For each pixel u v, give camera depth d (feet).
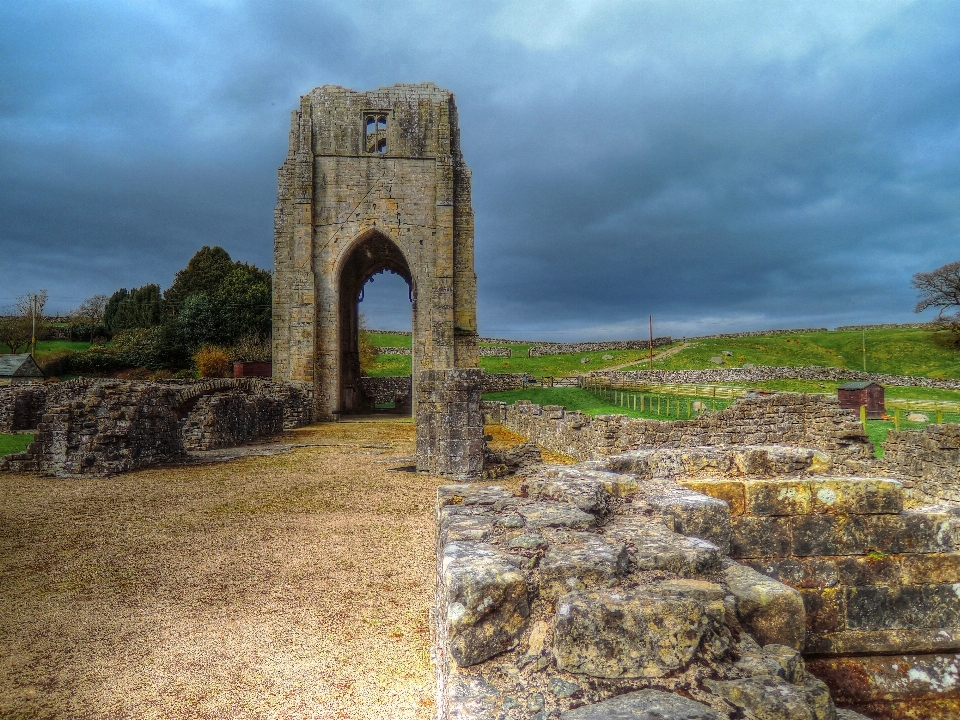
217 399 78.43
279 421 104.12
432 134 134.72
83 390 91.81
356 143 133.39
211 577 27.35
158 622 22.41
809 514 17.48
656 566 12.64
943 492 45.24
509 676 10.54
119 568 28.71
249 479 53.16
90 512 40.32
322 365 130.21
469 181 136.87
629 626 10.53
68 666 19.10
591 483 17.10
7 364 159.63
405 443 83.66
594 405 130.52
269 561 29.63
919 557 17.38
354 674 18.49
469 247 135.64
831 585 17.20
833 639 16.89
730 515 16.97
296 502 43.34
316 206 132.26
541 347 291.99
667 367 237.25
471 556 12.39
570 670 10.39
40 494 46.19
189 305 201.16
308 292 128.26
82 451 55.67
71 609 23.70
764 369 197.26
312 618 22.71
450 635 10.95
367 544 32.53
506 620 11.12
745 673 10.37
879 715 15.80
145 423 61.11
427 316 132.98
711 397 139.95
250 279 218.79
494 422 123.34
